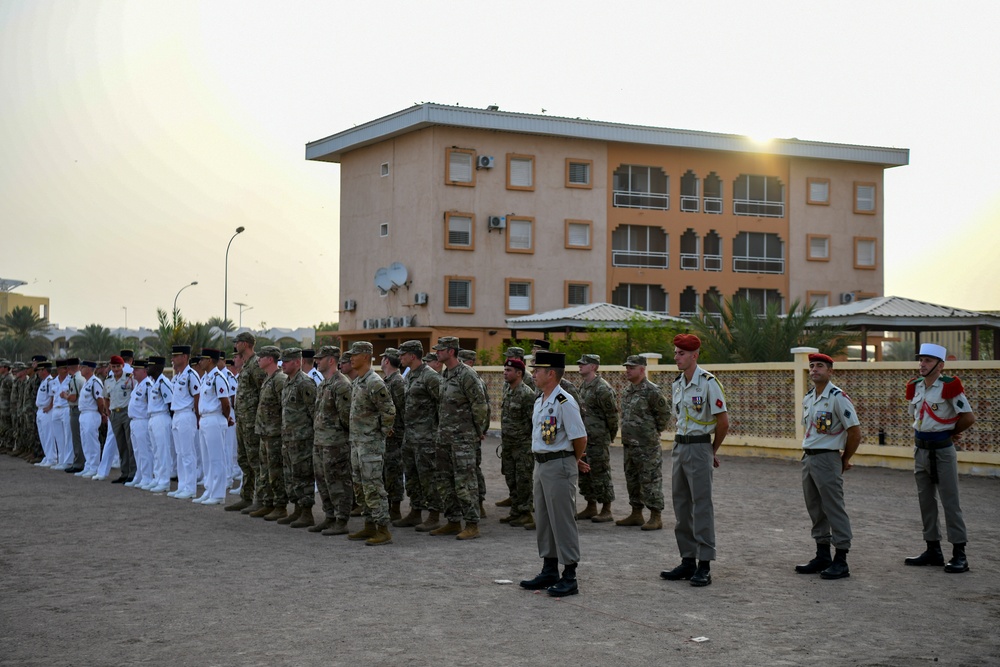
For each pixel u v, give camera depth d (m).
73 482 17.78
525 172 47.88
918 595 8.21
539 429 8.44
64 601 8.15
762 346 24.97
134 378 17.00
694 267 51.53
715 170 51.72
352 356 10.99
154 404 16.23
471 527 11.39
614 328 32.25
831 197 54.00
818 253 53.91
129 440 17.58
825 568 9.16
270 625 7.29
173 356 15.45
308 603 8.00
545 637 6.92
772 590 8.43
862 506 13.54
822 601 8.02
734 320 26.12
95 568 9.56
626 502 14.79
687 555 8.91
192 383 15.27
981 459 16.77
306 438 12.26
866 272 54.84
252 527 12.27
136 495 15.69
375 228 49.50
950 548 10.44
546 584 8.53
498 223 46.44
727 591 8.40
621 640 6.84
